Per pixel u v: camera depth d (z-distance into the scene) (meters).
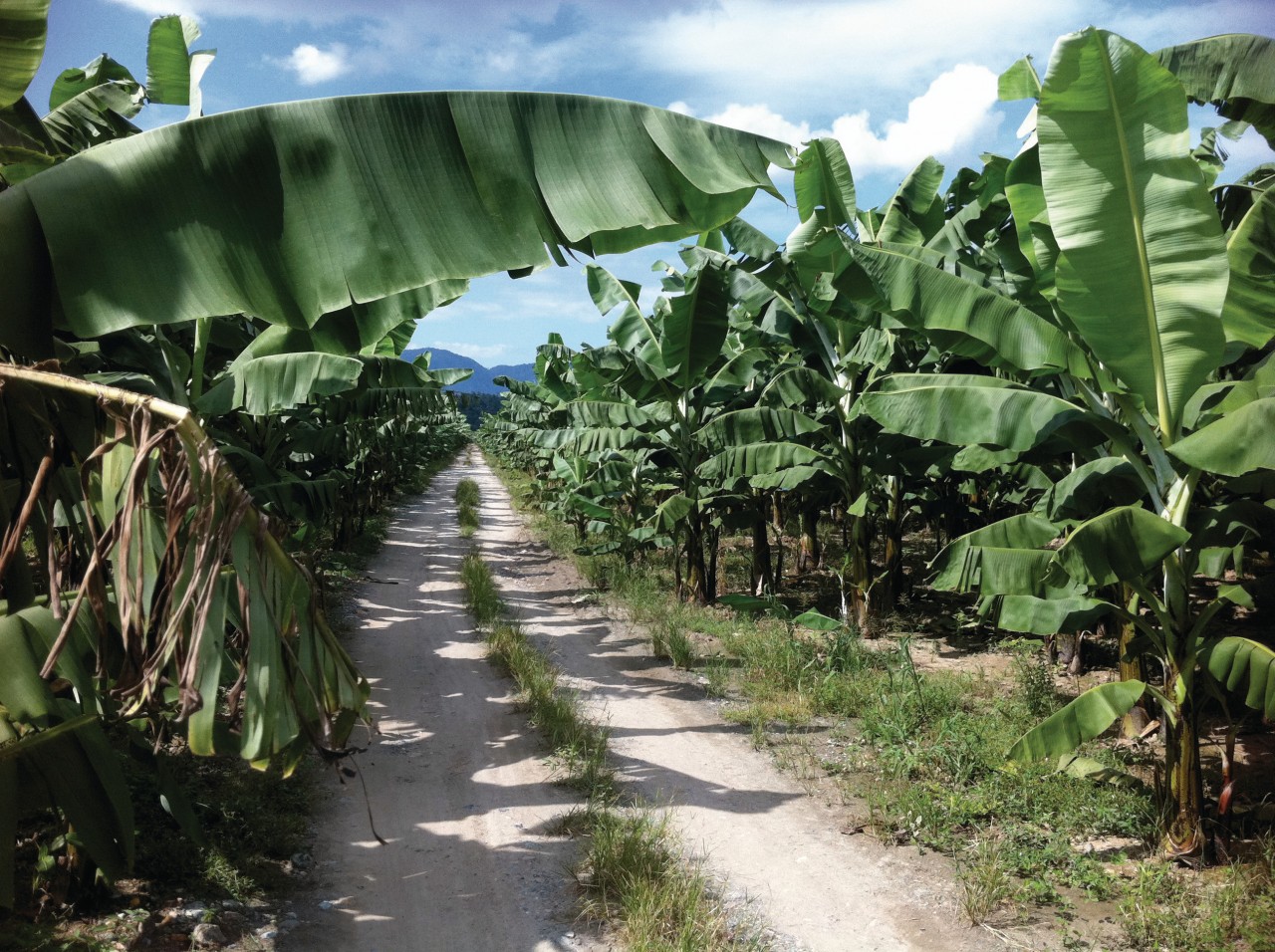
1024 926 4.91
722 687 9.41
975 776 6.87
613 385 15.05
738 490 13.56
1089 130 4.69
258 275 3.16
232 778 6.47
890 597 12.27
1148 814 5.91
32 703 3.08
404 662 10.52
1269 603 5.12
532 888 5.35
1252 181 8.35
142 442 2.45
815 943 4.78
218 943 4.51
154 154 3.15
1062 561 4.82
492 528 24.56
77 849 4.49
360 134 3.30
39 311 2.99
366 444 18.86
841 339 11.12
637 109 3.61
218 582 2.49
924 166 9.88
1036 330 5.64
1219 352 4.81
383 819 6.33
